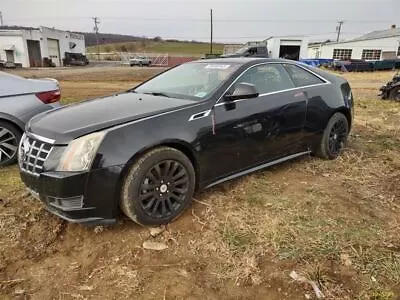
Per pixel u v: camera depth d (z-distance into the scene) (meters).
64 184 2.97
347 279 2.76
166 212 3.44
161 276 2.84
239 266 2.91
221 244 3.18
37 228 3.49
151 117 3.36
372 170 4.86
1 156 5.09
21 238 3.35
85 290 2.73
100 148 3.04
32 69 36.28
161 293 2.67
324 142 5.02
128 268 2.94
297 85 4.66
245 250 3.09
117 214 3.26
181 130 3.44
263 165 4.34
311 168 4.85
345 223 3.50
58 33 50.25
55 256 3.13
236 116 3.87
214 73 4.21
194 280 2.79
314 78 4.96
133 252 3.13
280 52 40.00
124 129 3.17
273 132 4.27
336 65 32.81
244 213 3.65
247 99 4.02
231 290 2.69
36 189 3.21
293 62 4.80
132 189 3.18
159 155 3.29
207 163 3.70
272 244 3.15
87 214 3.09
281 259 2.97
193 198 3.94
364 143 6.11
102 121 3.27
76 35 56.19
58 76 24.59
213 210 3.71
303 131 4.66
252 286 2.72
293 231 3.33
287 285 2.71
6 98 5.09
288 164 4.97
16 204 3.92
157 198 3.36
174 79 4.49
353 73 30.78
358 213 3.70
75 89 16.69
